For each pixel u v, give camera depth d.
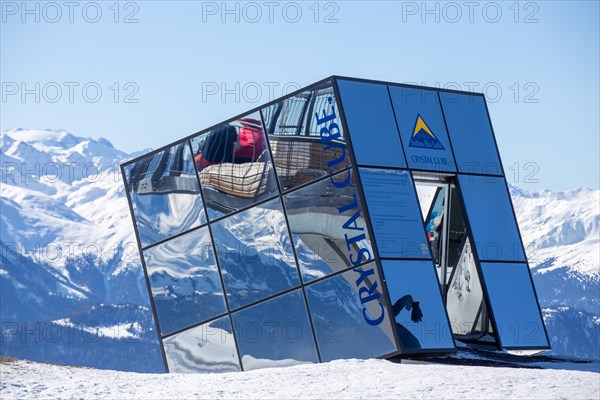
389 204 24.45
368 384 17.77
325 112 25.02
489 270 26.80
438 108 26.95
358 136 24.62
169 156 28.38
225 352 26.25
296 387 17.89
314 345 24.52
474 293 26.77
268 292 25.59
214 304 26.69
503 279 27.03
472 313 26.84
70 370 21.00
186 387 18.56
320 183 24.92
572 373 18.48
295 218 25.34
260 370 20.58
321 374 19.25
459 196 26.81
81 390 18.25
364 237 23.88
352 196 24.23
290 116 25.84
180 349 27.14
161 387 18.70
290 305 25.12
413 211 24.83
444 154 26.67
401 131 25.67
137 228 28.70
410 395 16.58
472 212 27.02
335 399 16.55
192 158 27.81
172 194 28.11
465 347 26.52
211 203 27.19
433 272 24.48
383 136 25.16
